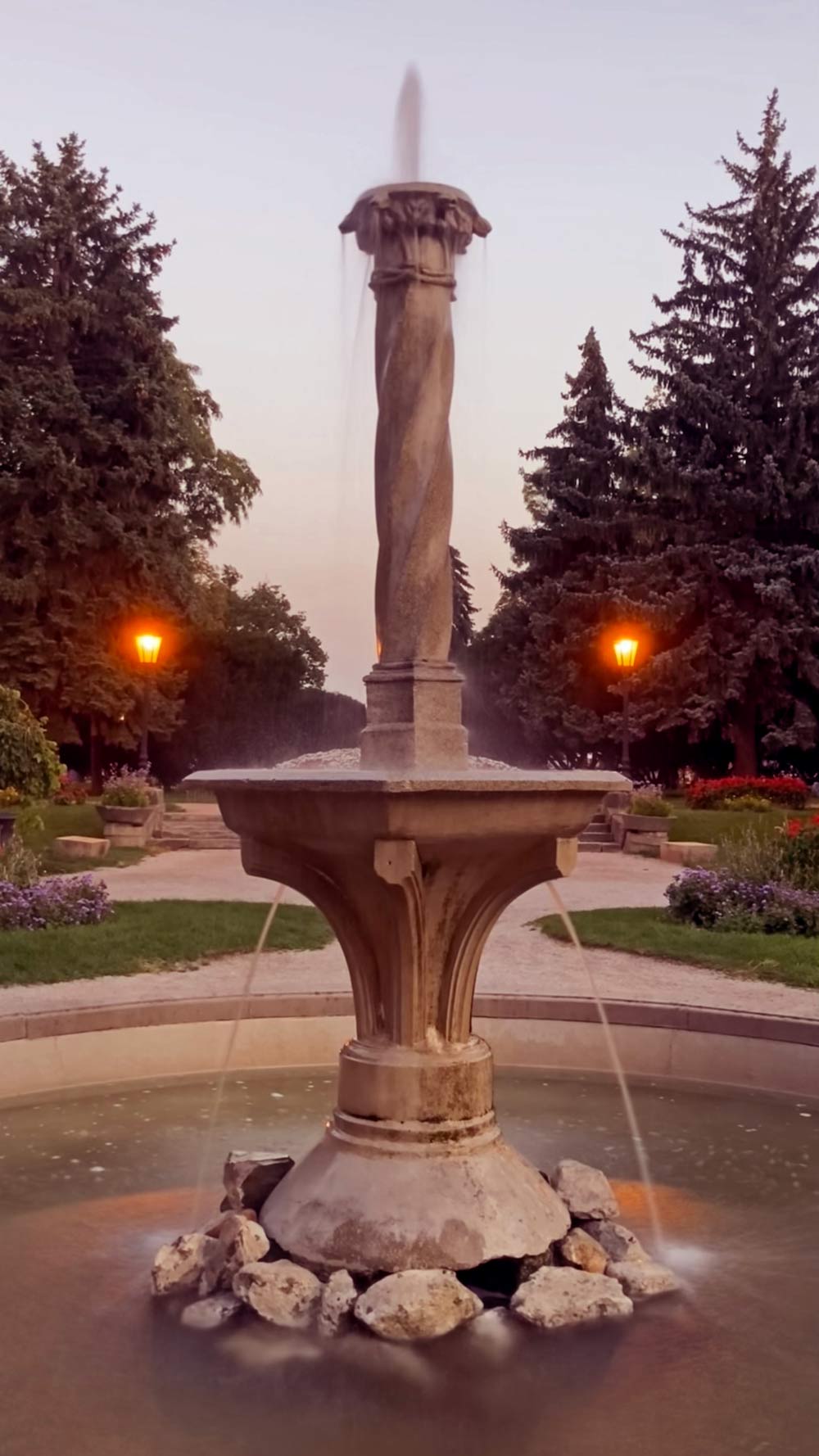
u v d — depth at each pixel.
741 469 37.28
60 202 35.66
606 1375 3.71
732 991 9.71
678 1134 6.40
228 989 9.51
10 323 34.69
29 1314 4.09
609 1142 6.25
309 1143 6.14
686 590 36.25
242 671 50.53
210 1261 4.29
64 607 35.19
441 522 4.61
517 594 42.69
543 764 43.50
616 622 37.47
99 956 10.72
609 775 4.33
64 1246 4.70
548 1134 6.40
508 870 4.48
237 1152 5.07
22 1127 6.45
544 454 41.47
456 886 4.46
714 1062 7.57
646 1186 5.53
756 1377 3.71
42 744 17.86
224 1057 7.77
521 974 10.41
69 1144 6.12
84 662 34.59
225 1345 3.87
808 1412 3.51
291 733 50.75
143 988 9.59
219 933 12.03
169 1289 4.23
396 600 4.59
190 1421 3.42
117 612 35.41
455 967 4.57
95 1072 7.45
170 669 38.91
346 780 3.98
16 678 34.25
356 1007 4.71
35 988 9.56
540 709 40.22
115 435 35.06
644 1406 3.53
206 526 39.28
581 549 40.59
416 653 4.56
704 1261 4.61
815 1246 4.77
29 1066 7.22
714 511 37.31
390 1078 4.47
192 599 36.84
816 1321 4.09
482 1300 4.21
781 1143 6.23
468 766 4.65
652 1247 4.75
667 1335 3.97
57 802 30.73
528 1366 3.75
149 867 21.33
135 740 38.28
